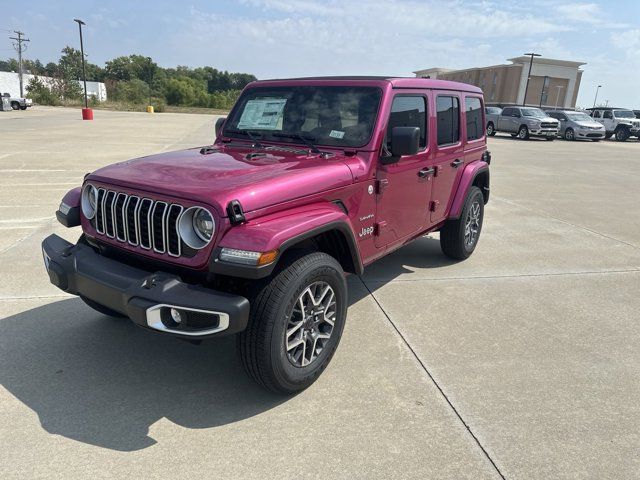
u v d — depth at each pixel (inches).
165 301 102.0
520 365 139.8
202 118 1556.3
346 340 151.2
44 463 98.1
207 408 117.1
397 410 117.8
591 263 232.5
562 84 3289.9
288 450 103.7
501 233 285.1
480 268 221.5
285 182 117.0
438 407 119.3
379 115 145.0
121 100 3154.5
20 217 279.4
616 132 1173.7
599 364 141.7
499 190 431.2
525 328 163.0
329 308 127.9
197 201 107.0
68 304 168.9
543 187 454.0
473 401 122.2
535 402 122.6
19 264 204.2
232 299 102.3
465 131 207.2
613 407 121.7
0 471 95.7
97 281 114.2
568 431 112.2
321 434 108.9
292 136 154.7
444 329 160.6
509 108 1123.3
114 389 123.5
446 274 212.4
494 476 98.1
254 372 113.2
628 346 153.0
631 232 294.7
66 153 555.5
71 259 122.2
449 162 195.0
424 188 177.9
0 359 134.7
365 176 140.9
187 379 128.8
